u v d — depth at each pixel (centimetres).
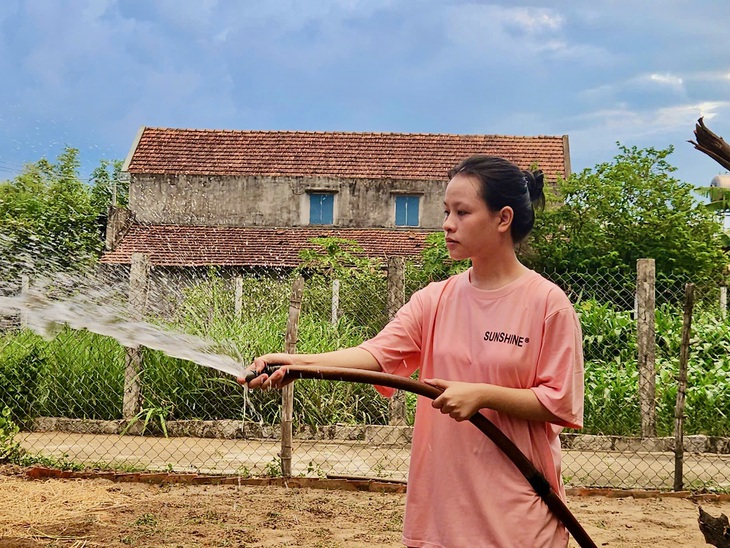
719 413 984
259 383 277
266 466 769
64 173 2112
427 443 289
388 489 712
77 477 725
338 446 901
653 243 1667
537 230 1606
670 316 1245
